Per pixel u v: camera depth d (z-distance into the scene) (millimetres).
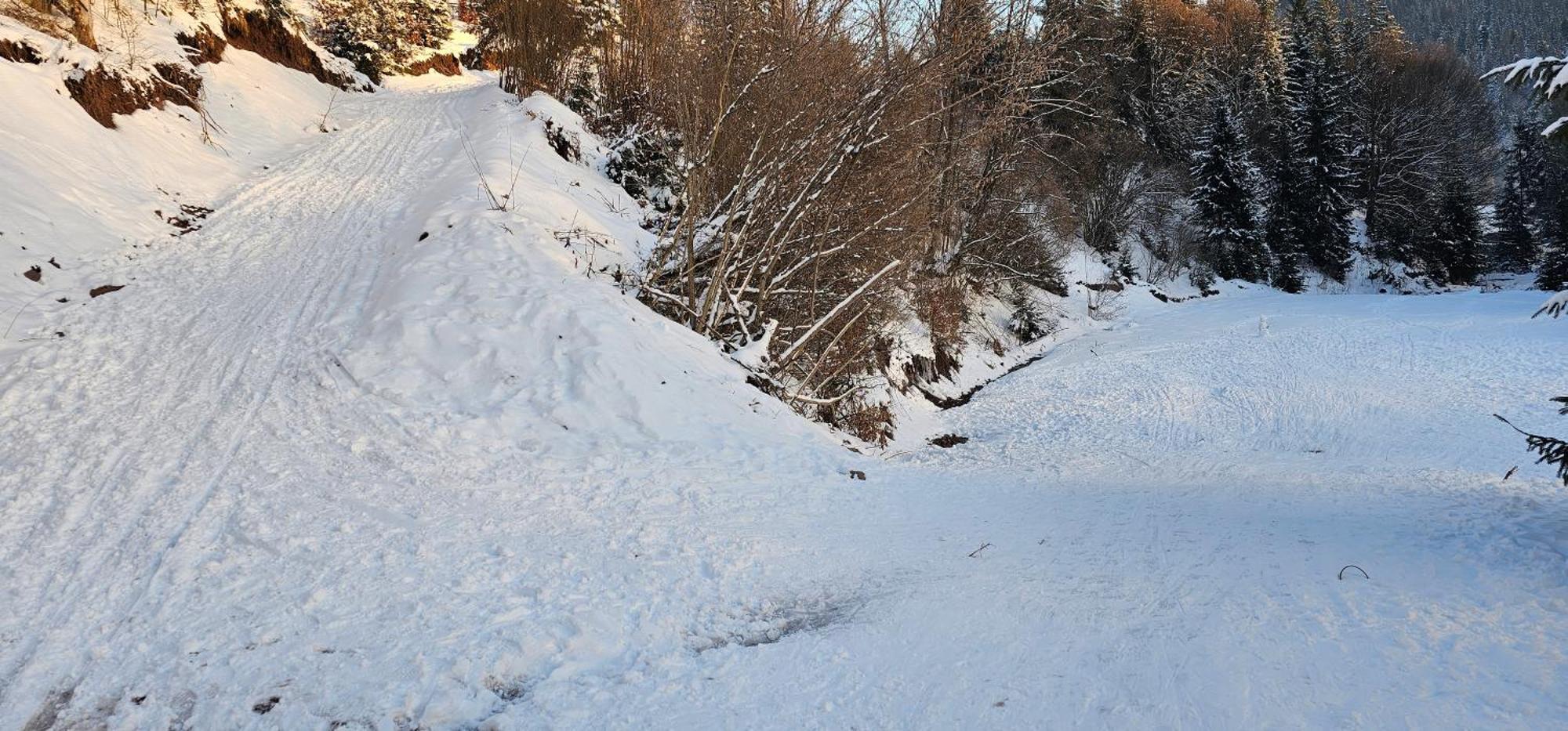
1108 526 7078
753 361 11602
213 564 5199
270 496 6188
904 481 8602
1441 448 14047
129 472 6348
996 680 4219
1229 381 21328
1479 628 4430
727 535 6395
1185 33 52781
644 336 10172
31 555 5172
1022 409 20344
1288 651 4305
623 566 5645
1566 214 42969
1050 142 34812
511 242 11609
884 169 14203
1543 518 6547
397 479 6770
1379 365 21641
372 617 4719
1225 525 7004
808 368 14664
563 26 26703
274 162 17297
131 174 13234
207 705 3922
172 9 19438
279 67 23922
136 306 9797
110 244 11273
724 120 12828
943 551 6316
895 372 19656
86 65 13961
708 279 13117
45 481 6113
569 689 4195
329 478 6621
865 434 15617
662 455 8086
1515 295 32094
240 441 7059
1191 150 47812
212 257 11703
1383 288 46969
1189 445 15242
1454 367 20781
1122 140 41375
